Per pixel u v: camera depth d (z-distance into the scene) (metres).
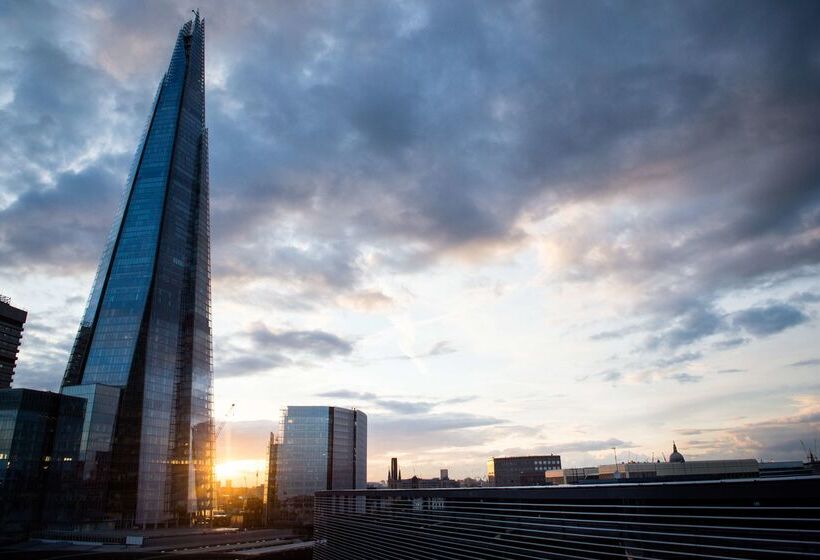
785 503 31.56
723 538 33.81
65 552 160.00
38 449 199.75
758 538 32.34
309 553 166.12
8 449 191.00
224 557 151.00
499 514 56.44
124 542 179.12
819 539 29.58
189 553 157.12
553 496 48.88
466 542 61.25
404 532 75.81
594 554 43.66
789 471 117.44
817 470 116.69
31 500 194.12
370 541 86.62
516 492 54.03
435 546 67.50
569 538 46.34
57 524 197.62
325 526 109.06
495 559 55.97
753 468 113.50
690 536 36.00
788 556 30.81
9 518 186.12
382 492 84.19
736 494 33.75
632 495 40.81
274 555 157.75
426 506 70.69
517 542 53.00
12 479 189.25
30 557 151.50
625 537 40.84
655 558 38.25
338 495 103.62
